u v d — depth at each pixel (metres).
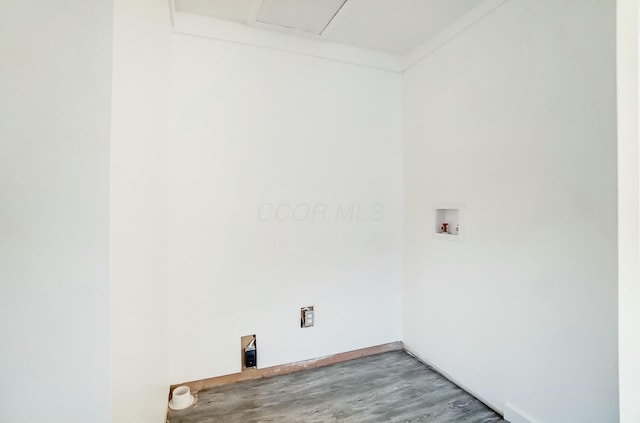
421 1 1.72
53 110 0.74
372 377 2.00
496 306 1.65
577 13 1.28
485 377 1.71
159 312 1.44
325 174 2.18
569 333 1.31
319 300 2.17
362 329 2.30
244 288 1.96
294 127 2.09
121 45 0.82
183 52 1.82
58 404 0.75
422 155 2.20
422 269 2.21
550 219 1.38
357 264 2.29
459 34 1.89
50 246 0.74
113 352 0.78
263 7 1.77
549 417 1.39
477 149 1.76
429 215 2.13
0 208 0.72
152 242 1.26
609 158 1.18
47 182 0.74
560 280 1.34
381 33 2.05
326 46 2.15
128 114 0.89
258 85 1.99
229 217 1.93
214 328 1.90
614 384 1.17
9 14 0.72
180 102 1.81
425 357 2.18
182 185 1.82
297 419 1.60
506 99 1.59
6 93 0.72
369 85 2.31
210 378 1.89
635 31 0.76
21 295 0.73
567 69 1.31
